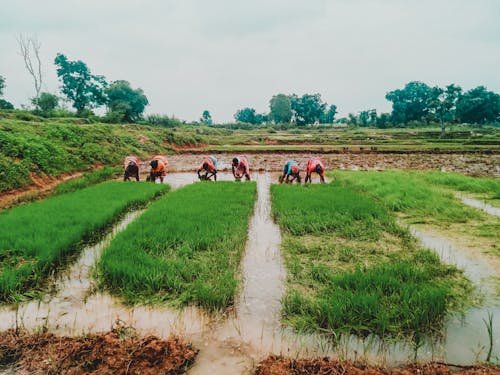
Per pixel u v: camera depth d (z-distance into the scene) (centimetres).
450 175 1630
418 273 530
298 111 11388
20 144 1510
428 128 8625
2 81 4697
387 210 983
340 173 1773
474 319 438
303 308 452
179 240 688
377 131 7606
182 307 470
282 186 1348
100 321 445
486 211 1015
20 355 380
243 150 3466
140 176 1912
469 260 633
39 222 773
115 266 537
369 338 400
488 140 4631
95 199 1070
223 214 909
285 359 364
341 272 562
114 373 351
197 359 372
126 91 6931
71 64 6688
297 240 739
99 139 2431
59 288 535
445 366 351
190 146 4150
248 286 539
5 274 516
